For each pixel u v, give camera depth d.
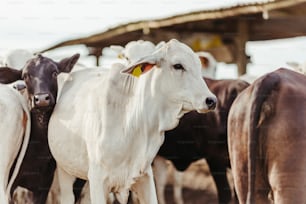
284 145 8.53
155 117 8.41
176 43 8.38
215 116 11.45
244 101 8.90
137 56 10.38
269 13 13.95
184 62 8.27
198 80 8.27
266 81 8.66
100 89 8.73
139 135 8.49
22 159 9.07
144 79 8.45
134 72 8.35
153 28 15.47
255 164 8.65
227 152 11.46
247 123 8.78
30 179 9.50
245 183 8.84
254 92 8.70
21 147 9.02
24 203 10.31
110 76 8.65
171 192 13.96
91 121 8.65
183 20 14.91
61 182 9.23
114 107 8.55
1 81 9.36
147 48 10.48
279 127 8.55
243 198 8.85
